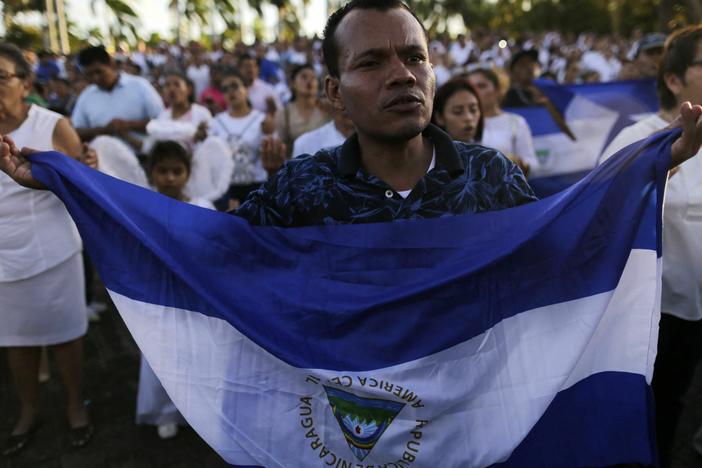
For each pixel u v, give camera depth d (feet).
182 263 4.84
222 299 4.70
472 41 49.06
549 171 15.24
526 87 15.66
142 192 5.12
